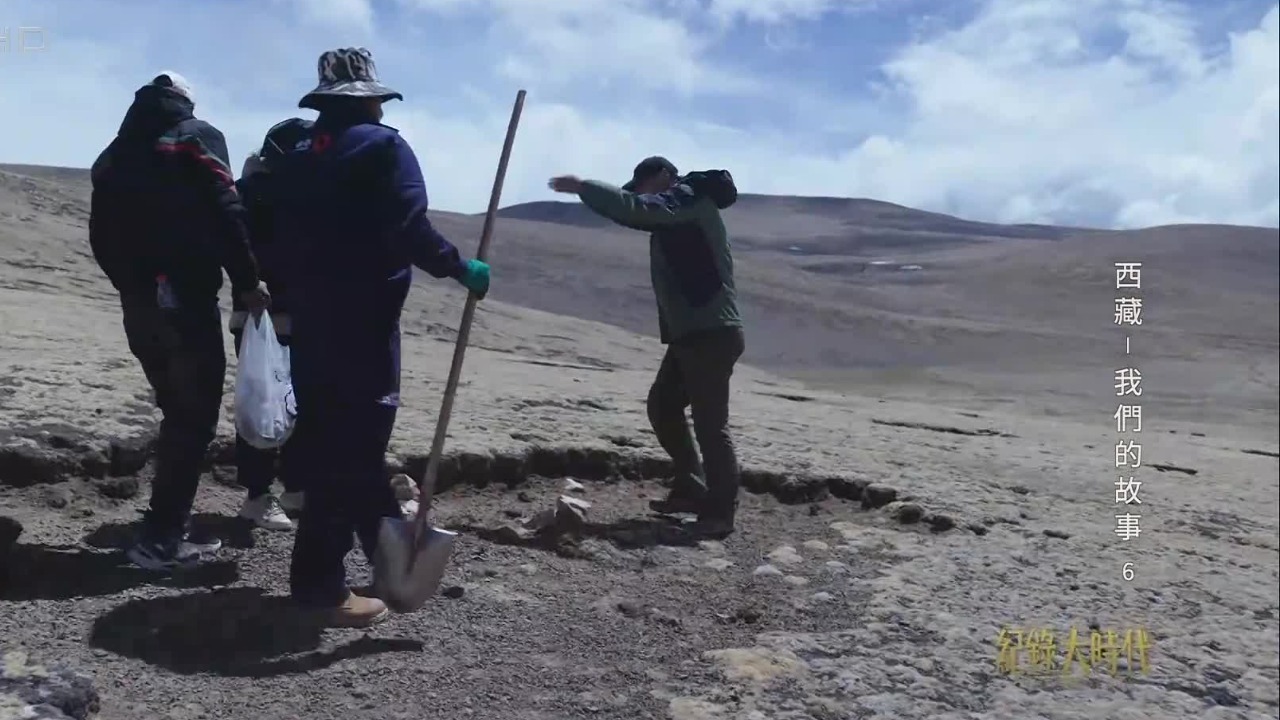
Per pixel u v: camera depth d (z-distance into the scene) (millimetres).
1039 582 6438
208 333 4762
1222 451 15281
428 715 3916
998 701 4637
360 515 4473
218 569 4938
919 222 197375
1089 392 35500
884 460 9086
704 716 4137
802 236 160250
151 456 5941
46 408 5984
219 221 4512
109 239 4656
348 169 4238
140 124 4582
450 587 5125
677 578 5746
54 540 4941
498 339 20750
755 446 8703
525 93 4469
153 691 3822
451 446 6793
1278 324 63844
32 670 3619
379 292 4348
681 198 6156
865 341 48344
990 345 49938
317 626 4465
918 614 5543
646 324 49375
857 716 4312
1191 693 5094
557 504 6105
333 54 4371
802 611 5445
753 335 47156
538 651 4602
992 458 10359
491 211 4410
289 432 4895
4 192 23500
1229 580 7203
